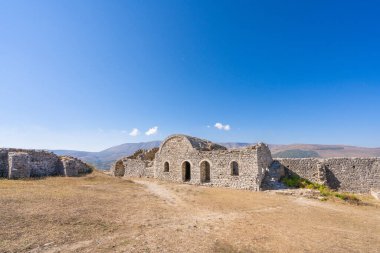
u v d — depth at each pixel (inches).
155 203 831.7
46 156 1275.8
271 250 494.6
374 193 1267.2
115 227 555.8
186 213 731.4
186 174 1611.7
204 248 478.3
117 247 453.1
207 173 1529.3
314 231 634.2
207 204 871.1
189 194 1045.2
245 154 1300.4
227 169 1348.4
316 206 933.8
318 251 505.7
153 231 552.1
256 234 581.6
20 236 461.1
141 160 1781.5
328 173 1439.5
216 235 556.1
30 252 408.8
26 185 913.5
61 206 666.8
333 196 1103.6
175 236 530.9
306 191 1147.9
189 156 1489.9
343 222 740.0
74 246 443.8
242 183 1289.4
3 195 713.6
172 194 1031.6
